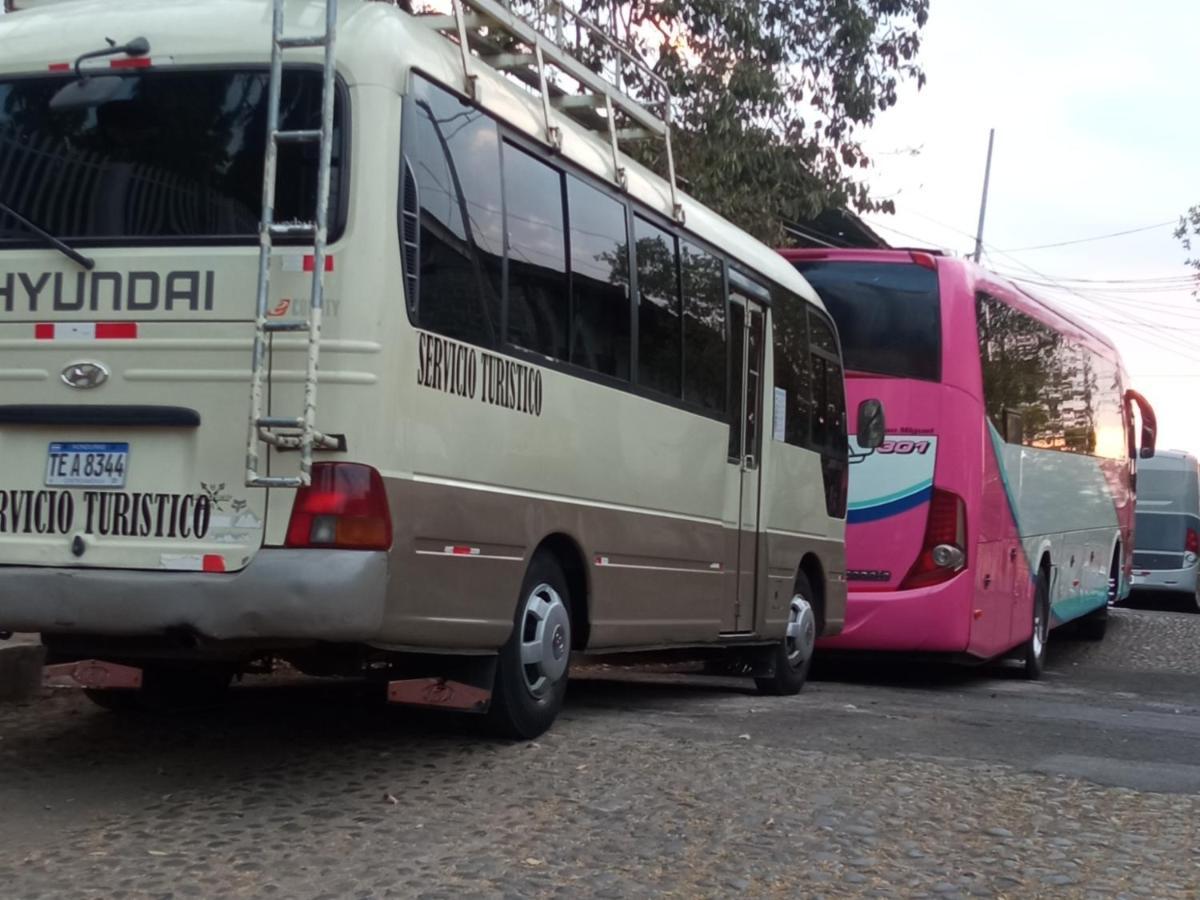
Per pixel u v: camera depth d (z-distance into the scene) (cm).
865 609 1220
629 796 643
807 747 791
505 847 557
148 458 608
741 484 1004
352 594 579
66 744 729
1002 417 1312
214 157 619
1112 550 1892
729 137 1544
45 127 641
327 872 519
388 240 602
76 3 670
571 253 773
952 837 608
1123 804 689
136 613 589
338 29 614
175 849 541
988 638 1264
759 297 1043
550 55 761
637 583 848
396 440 603
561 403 754
